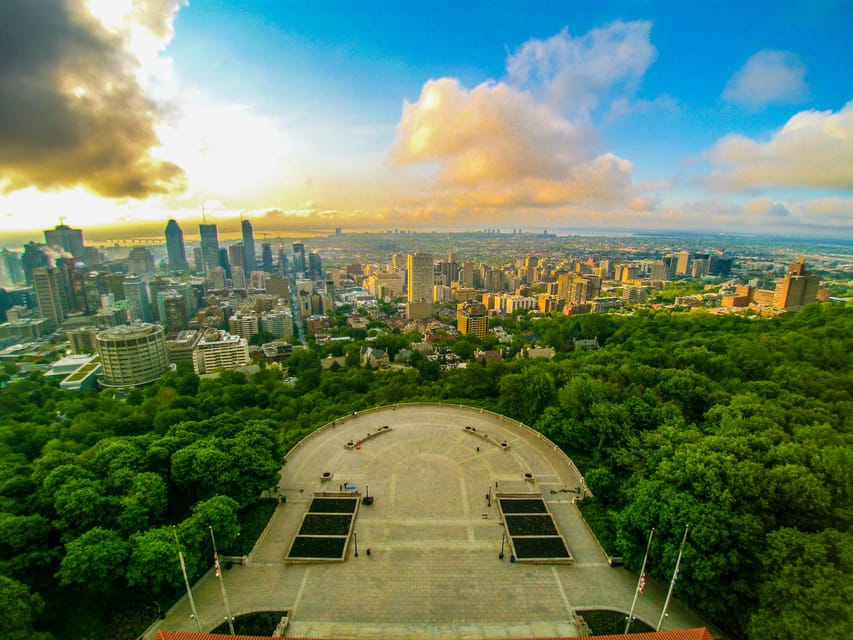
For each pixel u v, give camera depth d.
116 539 65.75
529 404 130.88
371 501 92.00
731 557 59.94
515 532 82.56
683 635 49.31
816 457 73.81
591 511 88.19
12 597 53.06
